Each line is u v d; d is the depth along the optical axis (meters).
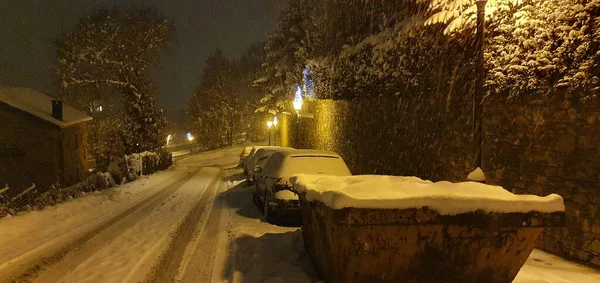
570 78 6.62
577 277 5.80
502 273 4.88
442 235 4.68
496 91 8.20
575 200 6.62
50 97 39.97
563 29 6.71
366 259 4.70
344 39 19.56
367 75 15.64
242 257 7.05
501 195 4.89
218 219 11.17
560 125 6.86
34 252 7.80
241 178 24.00
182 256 7.45
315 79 24.36
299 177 6.63
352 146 17.52
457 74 9.93
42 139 28.02
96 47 35.19
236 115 73.62
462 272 4.82
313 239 6.04
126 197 16.25
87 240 8.81
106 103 44.16
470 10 8.73
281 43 37.12
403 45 12.77
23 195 14.85
